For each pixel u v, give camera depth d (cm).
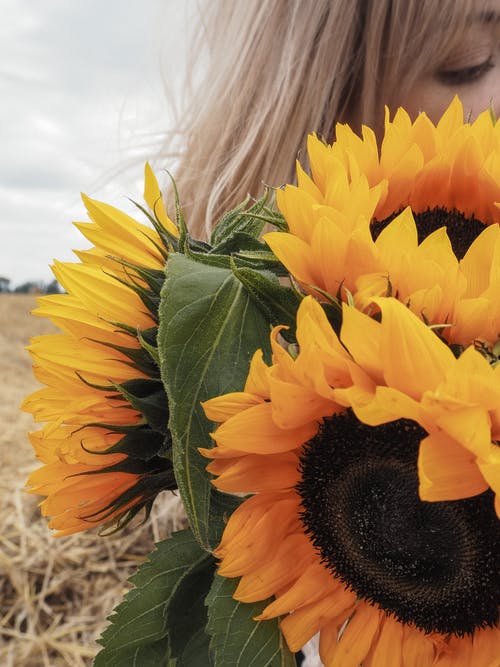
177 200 74
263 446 65
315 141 73
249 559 68
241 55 162
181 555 78
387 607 67
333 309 66
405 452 64
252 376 63
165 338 65
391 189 80
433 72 134
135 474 73
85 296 72
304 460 67
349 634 69
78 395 73
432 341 56
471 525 62
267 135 156
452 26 126
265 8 156
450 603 64
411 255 63
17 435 343
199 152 174
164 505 244
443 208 83
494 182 78
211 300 68
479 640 64
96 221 76
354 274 66
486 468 52
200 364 66
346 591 69
